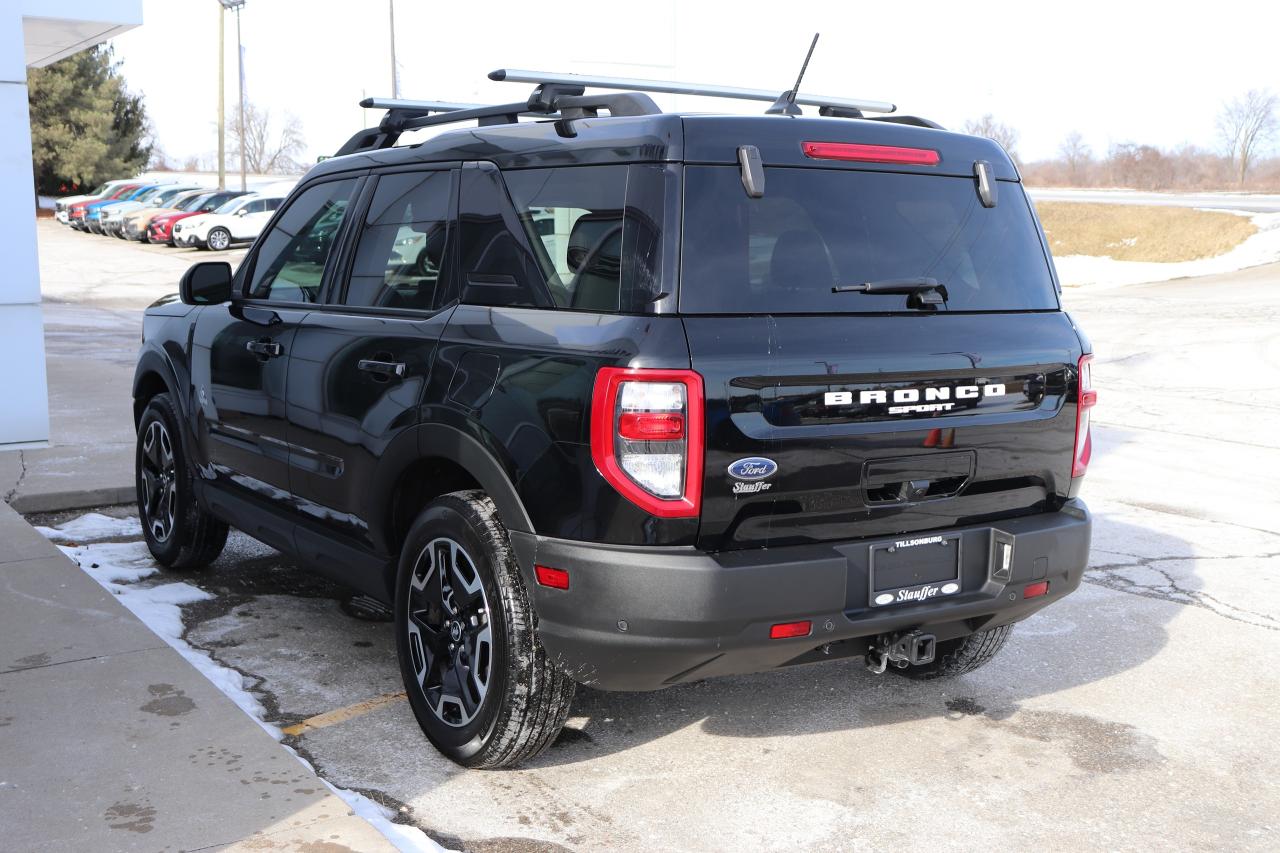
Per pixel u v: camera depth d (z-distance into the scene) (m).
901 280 3.42
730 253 3.19
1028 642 4.97
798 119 3.40
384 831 3.16
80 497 6.90
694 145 3.21
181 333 5.35
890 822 3.38
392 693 4.26
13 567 5.26
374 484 3.90
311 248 4.62
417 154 4.13
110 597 4.88
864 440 3.27
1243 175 83.19
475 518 3.46
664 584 3.05
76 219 44.78
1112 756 3.86
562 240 3.40
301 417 4.34
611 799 3.49
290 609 5.19
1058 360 3.68
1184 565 6.16
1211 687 4.48
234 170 119.50
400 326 3.88
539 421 3.23
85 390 11.05
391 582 4.00
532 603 3.29
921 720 4.13
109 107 63.31
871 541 3.34
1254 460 9.11
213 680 4.28
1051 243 41.69
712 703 4.25
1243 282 27.73
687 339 3.06
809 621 3.20
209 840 2.99
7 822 3.07
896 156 3.53
